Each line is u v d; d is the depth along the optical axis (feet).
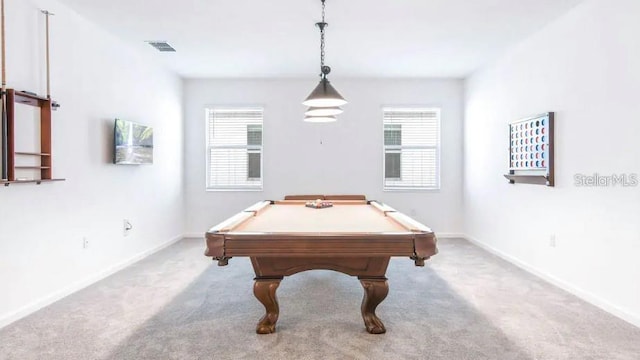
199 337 8.34
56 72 10.93
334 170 20.34
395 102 20.29
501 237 15.99
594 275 10.44
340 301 10.61
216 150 20.63
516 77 14.73
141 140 15.28
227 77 19.98
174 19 12.30
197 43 14.61
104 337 8.32
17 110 9.54
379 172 20.35
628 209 9.24
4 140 8.90
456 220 20.51
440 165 20.44
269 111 20.26
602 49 10.09
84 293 11.31
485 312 9.78
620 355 7.50
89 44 12.46
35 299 10.07
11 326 8.91
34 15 10.14
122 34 13.60
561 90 11.90
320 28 12.33
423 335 8.43
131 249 14.99
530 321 9.19
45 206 10.46
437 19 12.28
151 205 16.69
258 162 20.62
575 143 11.23
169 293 11.30
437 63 17.37
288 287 11.87
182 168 20.11
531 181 13.41
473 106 18.94
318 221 9.71
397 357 7.47
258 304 10.40
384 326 8.79
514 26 12.78
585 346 7.88
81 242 11.97
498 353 7.61
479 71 18.19
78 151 11.89
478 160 18.31
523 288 11.76
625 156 9.33
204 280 12.63
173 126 18.98
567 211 11.60
